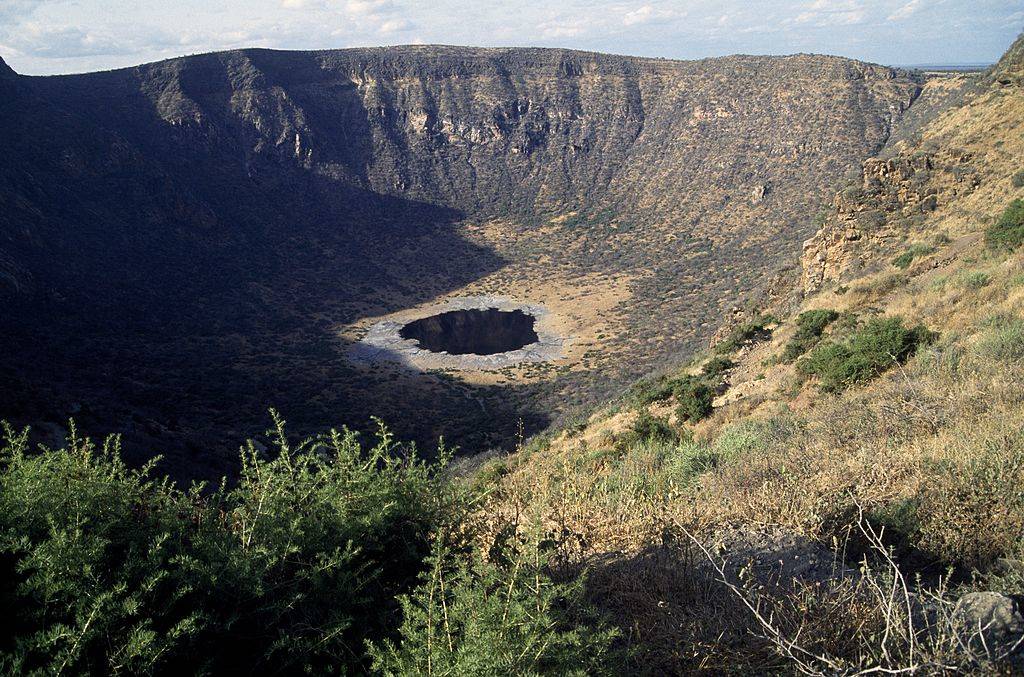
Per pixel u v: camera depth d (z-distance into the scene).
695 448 8.31
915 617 2.96
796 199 110.56
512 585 2.82
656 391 22.06
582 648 2.68
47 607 2.67
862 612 2.96
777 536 4.10
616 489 5.86
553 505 5.13
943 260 21.78
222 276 112.00
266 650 2.81
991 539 3.74
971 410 6.27
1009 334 9.10
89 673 2.40
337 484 3.83
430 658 2.45
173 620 2.80
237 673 2.83
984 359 8.46
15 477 3.31
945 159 31.22
